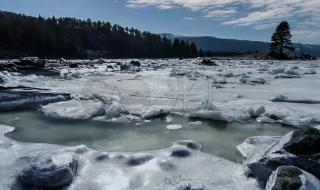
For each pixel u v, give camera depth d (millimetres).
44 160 4531
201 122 7863
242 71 21375
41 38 81625
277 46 56750
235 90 12461
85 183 4387
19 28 81375
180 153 5449
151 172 4766
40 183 4180
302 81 15188
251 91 12172
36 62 23125
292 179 3654
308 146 4387
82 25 130625
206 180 4488
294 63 33500
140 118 8281
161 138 6617
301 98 10258
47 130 7332
